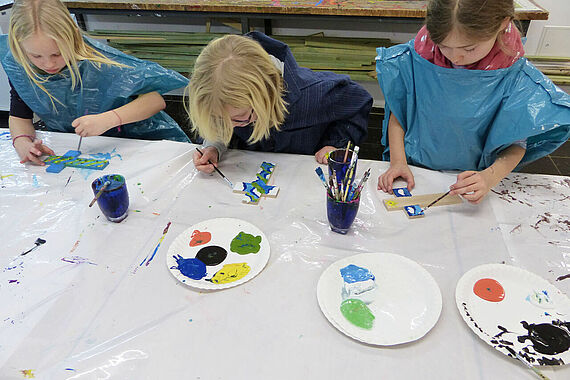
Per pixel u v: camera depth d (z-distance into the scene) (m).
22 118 1.37
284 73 1.18
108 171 1.16
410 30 2.55
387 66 1.12
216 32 2.74
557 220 0.94
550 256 0.84
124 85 1.33
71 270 0.84
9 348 0.70
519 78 1.00
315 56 2.62
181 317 0.75
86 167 1.17
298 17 2.21
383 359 0.67
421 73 1.07
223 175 1.13
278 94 1.04
